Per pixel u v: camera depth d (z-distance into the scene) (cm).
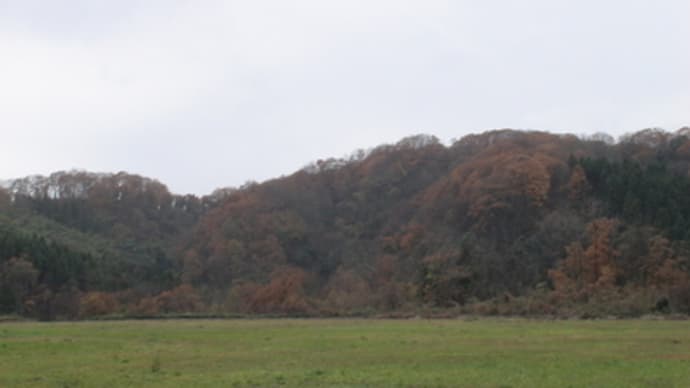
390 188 16188
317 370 3222
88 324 8056
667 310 7969
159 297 11544
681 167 12556
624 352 3897
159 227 17850
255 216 14938
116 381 2977
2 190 16875
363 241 14625
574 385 2747
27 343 4881
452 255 11094
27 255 11619
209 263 13712
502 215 11888
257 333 5769
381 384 2825
